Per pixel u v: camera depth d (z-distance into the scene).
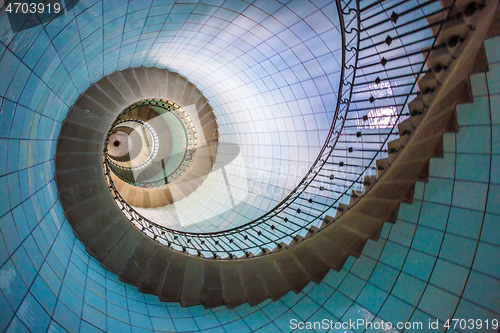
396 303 7.31
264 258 9.88
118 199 10.94
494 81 5.84
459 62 5.30
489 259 5.98
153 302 9.23
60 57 6.37
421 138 6.61
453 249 6.64
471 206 6.48
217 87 16.28
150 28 9.38
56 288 5.71
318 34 10.41
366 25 9.66
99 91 10.83
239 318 9.37
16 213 4.86
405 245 7.70
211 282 9.78
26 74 4.98
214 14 9.73
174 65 14.68
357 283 8.41
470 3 4.83
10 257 4.29
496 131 6.02
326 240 9.09
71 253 7.65
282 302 9.59
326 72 11.62
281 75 12.80
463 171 6.68
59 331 5.02
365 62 10.46
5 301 3.81
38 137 6.49
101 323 6.54
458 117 6.63
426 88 5.99
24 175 5.50
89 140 9.88
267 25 10.56
